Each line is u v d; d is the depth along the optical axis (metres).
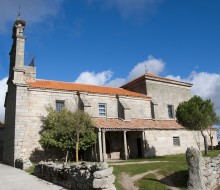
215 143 39.88
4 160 31.75
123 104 33.34
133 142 32.72
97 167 10.55
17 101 26.84
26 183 14.73
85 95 31.48
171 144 33.97
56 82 33.91
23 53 29.22
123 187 13.59
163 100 39.47
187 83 43.09
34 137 27.12
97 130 27.11
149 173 16.62
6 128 31.98
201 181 13.02
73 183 12.30
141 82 39.28
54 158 27.56
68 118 25.67
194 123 26.16
